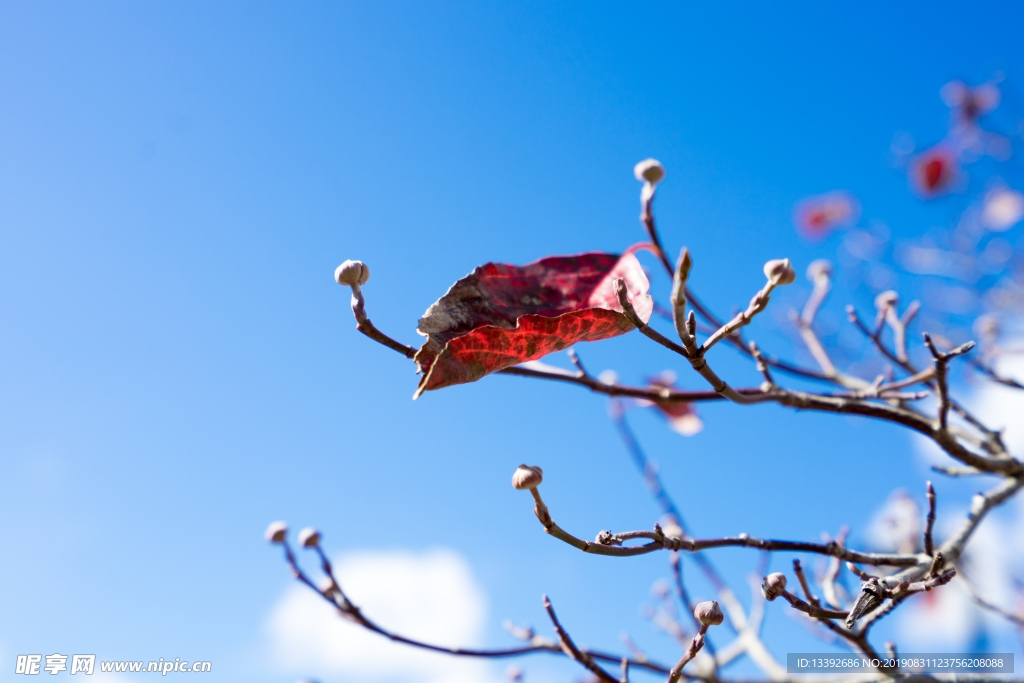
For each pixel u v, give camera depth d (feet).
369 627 1.86
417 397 1.39
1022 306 3.00
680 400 1.81
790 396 1.73
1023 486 1.71
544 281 1.50
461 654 1.86
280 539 1.90
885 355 1.99
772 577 1.52
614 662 1.96
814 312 2.21
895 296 2.02
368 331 1.46
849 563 1.62
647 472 2.16
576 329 1.43
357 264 1.46
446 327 1.43
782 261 1.41
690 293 1.99
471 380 1.41
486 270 1.48
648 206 1.69
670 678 1.51
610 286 1.50
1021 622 1.91
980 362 2.01
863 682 1.73
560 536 1.50
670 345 1.46
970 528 1.66
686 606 2.06
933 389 1.96
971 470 1.78
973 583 1.97
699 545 1.59
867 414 1.74
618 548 1.54
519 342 1.41
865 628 1.71
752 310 1.42
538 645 1.90
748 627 2.25
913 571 1.55
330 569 1.90
